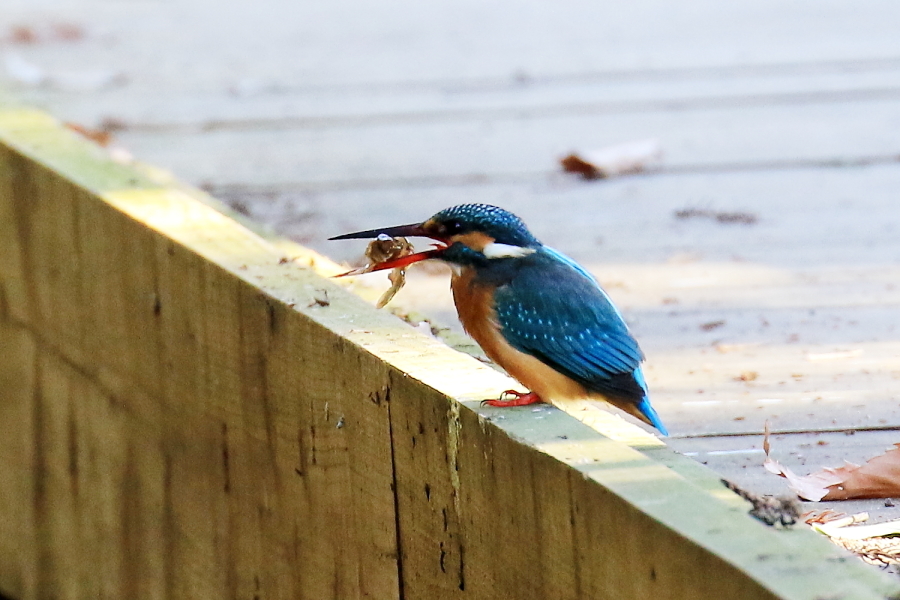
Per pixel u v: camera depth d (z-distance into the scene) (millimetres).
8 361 8125
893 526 5551
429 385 5078
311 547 6098
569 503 4438
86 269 7188
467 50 15945
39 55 16047
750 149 11859
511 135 12398
